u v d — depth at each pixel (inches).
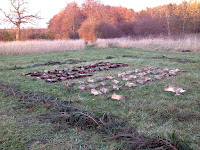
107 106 136.4
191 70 262.8
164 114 120.7
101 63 334.3
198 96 155.5
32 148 90.8
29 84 196.4
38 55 460.4
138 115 122.0
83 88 177.5
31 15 820.6
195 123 110.9
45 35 920.9
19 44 499.8
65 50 561.9
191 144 90.7
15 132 104.2
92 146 91.9
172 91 167.5
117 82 198.1
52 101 145.3
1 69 292.4
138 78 217.9
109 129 104.6
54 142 95.4
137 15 1201.4
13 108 136.5
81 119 113.2
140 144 89.6
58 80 215.5
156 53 484.7
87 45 775.1
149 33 939.3
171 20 889.5
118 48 636.7
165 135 94.6
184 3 901.8
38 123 114.7
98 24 977.5
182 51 501.4
